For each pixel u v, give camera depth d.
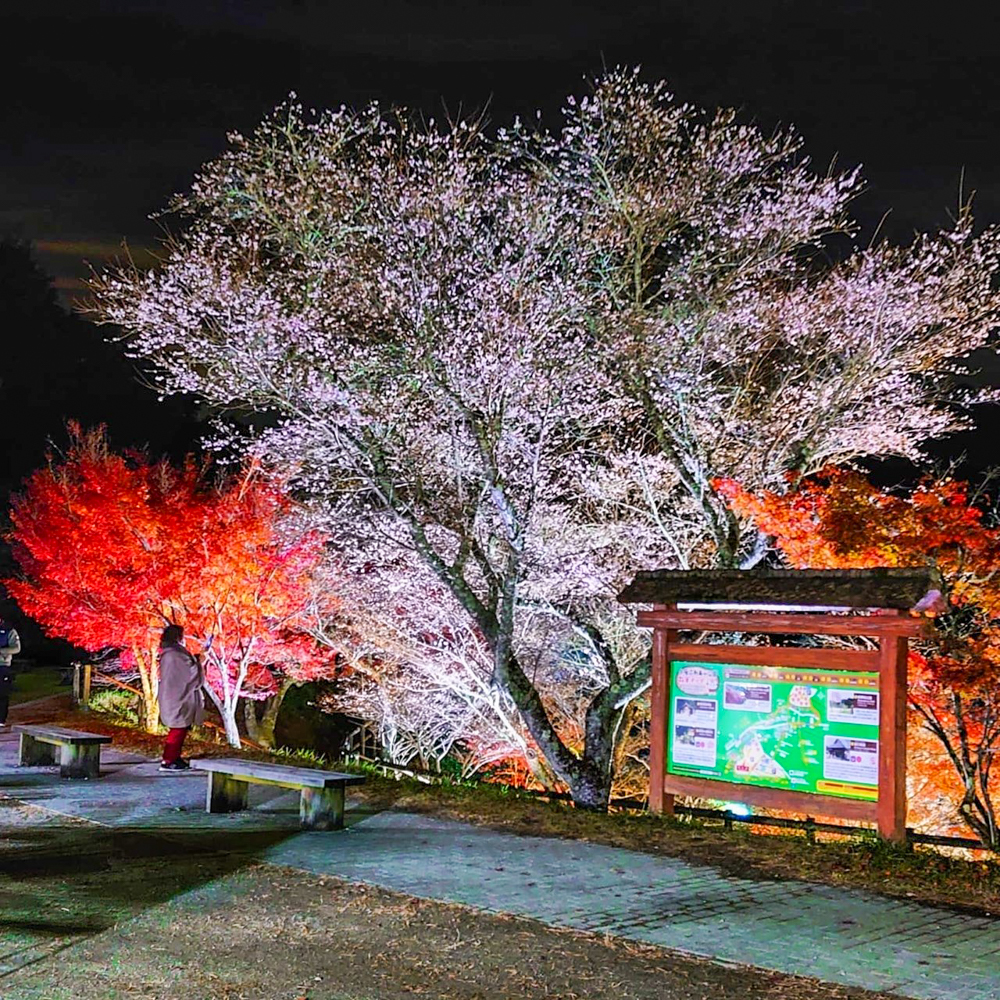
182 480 18.27
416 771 14.51
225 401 15.91
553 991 5.54
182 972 5.76
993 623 9.77
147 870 8.02
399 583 18.41
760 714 9.59
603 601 18.02
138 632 16.59
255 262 15.76
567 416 16.70
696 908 7.14
